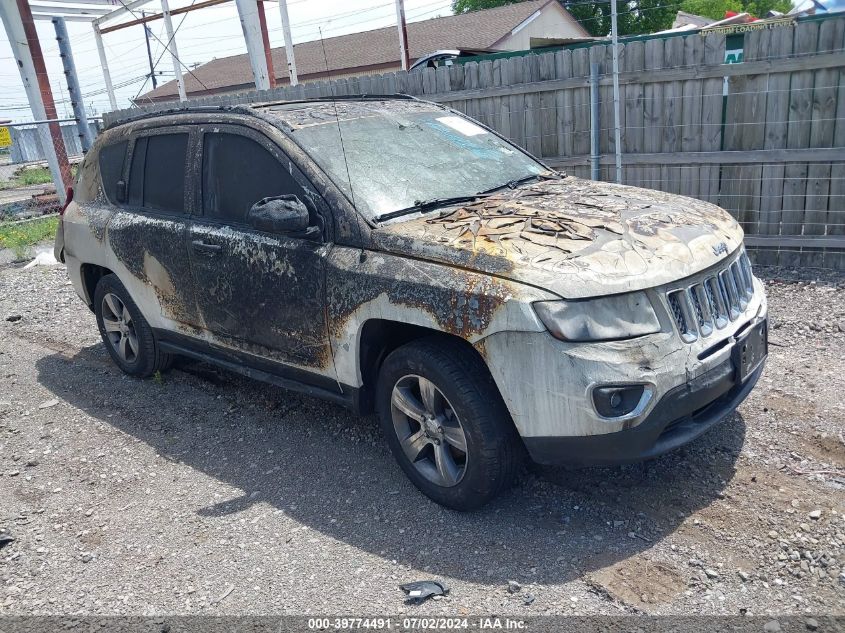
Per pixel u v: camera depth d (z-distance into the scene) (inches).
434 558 127.2
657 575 118.2
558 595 115.5
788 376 184.7
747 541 124.3
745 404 171.2
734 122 277.4
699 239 135.0
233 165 169.3
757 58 267.7
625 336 119.0
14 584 129.8
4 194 882.1
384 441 169.8
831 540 122.3
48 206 587.2
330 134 162.7
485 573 122.1
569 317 117.6
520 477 149.0
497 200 153.7
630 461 121.9
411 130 176.6
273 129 161.9
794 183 271.0
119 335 223.5
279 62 1140.5
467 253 128.5
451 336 135.1
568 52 304.8
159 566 131.6
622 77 292.8
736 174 280.7
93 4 643.5
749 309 142.0
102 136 216.5
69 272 229.5
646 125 295.0
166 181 188.2
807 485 138.1
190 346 192.5
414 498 145.9
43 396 214.5
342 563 128.1
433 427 137.6
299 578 125.2
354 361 146.0
